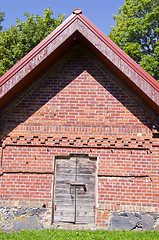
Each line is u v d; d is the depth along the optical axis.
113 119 7.68
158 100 6.72
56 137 7.65
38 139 7.66
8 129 7.72
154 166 7.35
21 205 7.30
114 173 7.39
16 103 7.85
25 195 7.38
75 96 7.89
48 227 7.13
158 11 18.86
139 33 20.38
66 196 7.49
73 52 8.20
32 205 7.30
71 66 8.10
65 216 7.37
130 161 7.45
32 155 7.61
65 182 7.57
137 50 19.78
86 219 7.34
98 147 7.57
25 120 7.77
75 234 6.35
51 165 7.54
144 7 20.03
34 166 7.54
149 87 6.80
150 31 20.20
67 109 7.81
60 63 8.12
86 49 8.16
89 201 7.44
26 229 6.99
